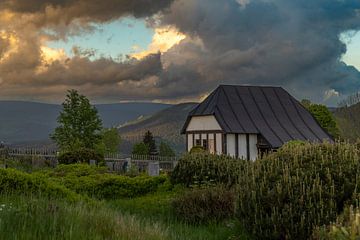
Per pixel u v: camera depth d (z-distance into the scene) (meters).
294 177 9.91
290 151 10.95
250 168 11.08
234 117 46.34
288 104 50.12
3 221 7.07
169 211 13.84
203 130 47.53
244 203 10.31
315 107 55.00
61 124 44.09
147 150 70.00
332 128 54.03
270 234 9.65
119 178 17.56
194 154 17.69
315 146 11.01
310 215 9.39
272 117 47.97
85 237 7.02
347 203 9.49
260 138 46.28
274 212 9.63
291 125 47.88
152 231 8.77
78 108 44.34
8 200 9.59
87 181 17.42
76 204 10.15
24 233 6.67
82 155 31.05
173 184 17.62
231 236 10.80
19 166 26.73
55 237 6.79
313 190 9.57
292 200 9.66
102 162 30.98
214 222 12.54
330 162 10.22
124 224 8.45
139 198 16.70
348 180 9.84
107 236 7.57
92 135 44.59
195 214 12.93
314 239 8.48
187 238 10.28
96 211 9.42
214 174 16.36
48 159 31.92
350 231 6.68
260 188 10.06
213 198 13.19
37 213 7.82
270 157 10.97
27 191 10.86
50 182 12.02
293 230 9.41
